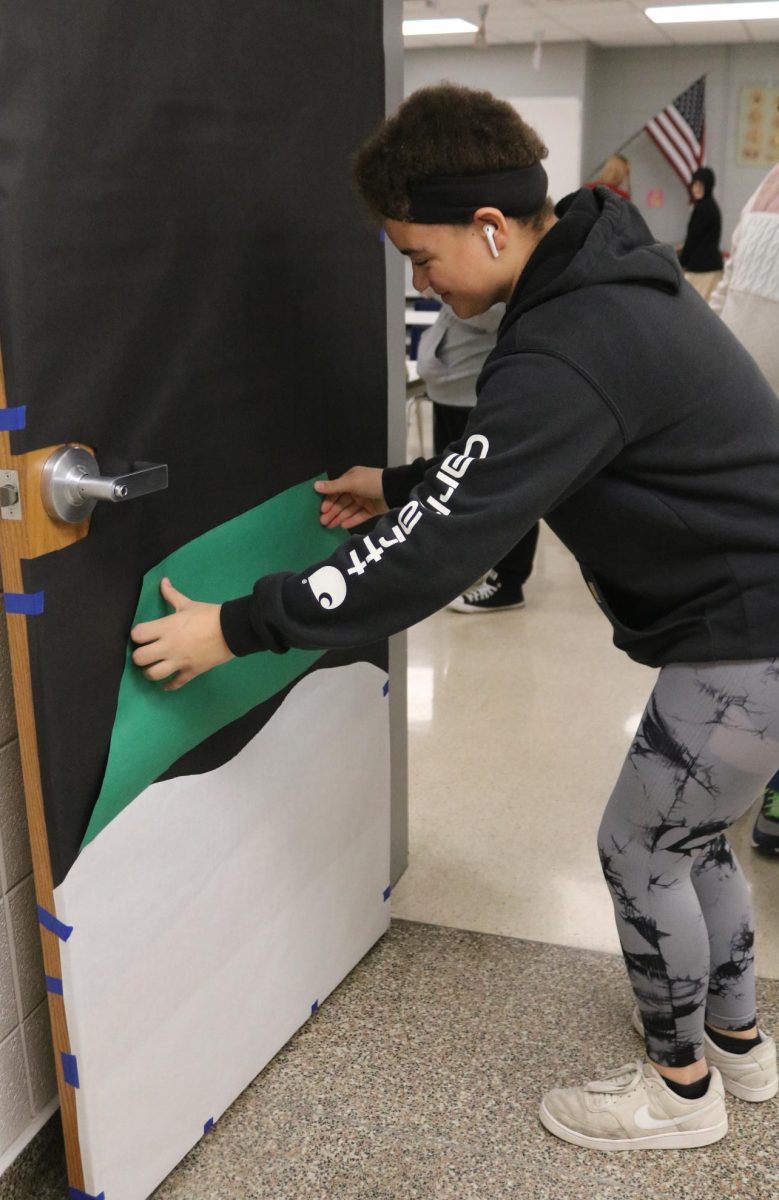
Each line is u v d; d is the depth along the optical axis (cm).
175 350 131
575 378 119
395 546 124
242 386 147
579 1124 163
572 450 120
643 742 148
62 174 109
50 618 117
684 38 1018
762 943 211
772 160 1084
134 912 138
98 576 124
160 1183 156
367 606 125
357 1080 177
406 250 131
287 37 146
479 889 230
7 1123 146
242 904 162
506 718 314
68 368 114
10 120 102
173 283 129
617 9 845
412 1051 183
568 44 1034
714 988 169
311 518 171
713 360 129
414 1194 156
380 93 178
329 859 186
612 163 939
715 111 1089
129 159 118
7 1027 142
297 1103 172
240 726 155
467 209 124
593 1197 155
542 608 410
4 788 135
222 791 153
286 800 170
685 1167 161
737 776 143
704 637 137
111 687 129
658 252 128
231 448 147
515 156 124
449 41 1028
